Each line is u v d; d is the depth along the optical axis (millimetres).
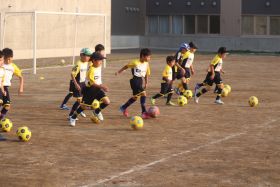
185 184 9367
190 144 12711
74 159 11156
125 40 64188
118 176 9859
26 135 12883
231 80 28875
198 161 11016
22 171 10203
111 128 14789
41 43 44094
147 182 9484
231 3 60625
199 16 62844
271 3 58594
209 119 16406
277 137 13625
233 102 20359
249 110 18375
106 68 36000
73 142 12875
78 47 48312
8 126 14133
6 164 10734
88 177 9797
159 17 65562
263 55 53188
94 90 15102
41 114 17156
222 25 61438
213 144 12719
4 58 14766
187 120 16188
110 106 19016
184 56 21156
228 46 61250
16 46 41719
